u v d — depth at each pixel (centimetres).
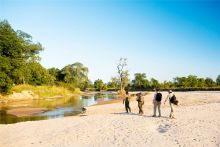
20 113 3331
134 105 3422
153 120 1806
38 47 9162
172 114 1866
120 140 1272
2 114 3228
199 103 3250
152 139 1254
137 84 13700
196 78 11744
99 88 16125
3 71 5928
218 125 1492
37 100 6338
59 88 9850
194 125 1515
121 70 10625
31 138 1473
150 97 5109
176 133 1346
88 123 1806
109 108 3197
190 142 1166
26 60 8994
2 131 1741
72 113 3262
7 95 6481
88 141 1302
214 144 1118
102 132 1479
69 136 1437
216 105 2623
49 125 1878
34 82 9319
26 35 8762
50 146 1257
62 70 14225
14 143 1377
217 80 11619
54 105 4697
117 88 15538
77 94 10612
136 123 1698
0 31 6228
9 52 6316
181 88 10288
